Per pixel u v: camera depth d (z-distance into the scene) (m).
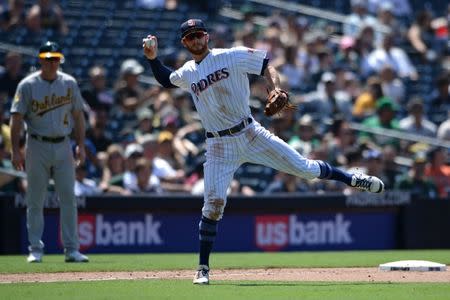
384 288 21.31
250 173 47.28
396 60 59.31
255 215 39.19
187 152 45.38
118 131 47.25
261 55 22.31
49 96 29.08
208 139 22.89
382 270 26.84
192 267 28.00
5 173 38.84
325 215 40.00
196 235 38.78
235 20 63.50
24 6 58.28
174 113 46.78
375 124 50.94
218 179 22.59
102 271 26.67
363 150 45.94
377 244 40.53
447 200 41.12
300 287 21.62
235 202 38.94
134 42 58.31
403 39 63.81
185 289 21.11
